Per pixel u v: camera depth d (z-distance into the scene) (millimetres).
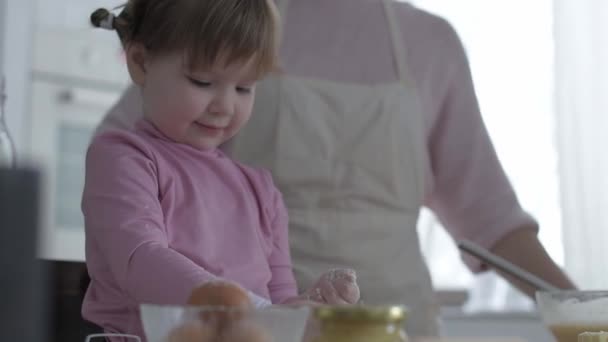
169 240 1168
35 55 3348
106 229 1057
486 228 1791
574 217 2018
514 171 2496
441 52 1874
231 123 1224
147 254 962
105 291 1116
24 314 404
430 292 1769
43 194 412
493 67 2588
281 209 1365
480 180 1840
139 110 1649
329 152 1722
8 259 403
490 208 1807
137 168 1146
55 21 3461
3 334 400
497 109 2562
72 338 1256
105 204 1092
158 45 1177
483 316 2600
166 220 1173
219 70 1154
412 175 1784
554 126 2191
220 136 1234
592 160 2021
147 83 1226
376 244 1720
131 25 1246
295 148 1705
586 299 1006
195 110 1180
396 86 1801
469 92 1890
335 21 1820
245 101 1217
